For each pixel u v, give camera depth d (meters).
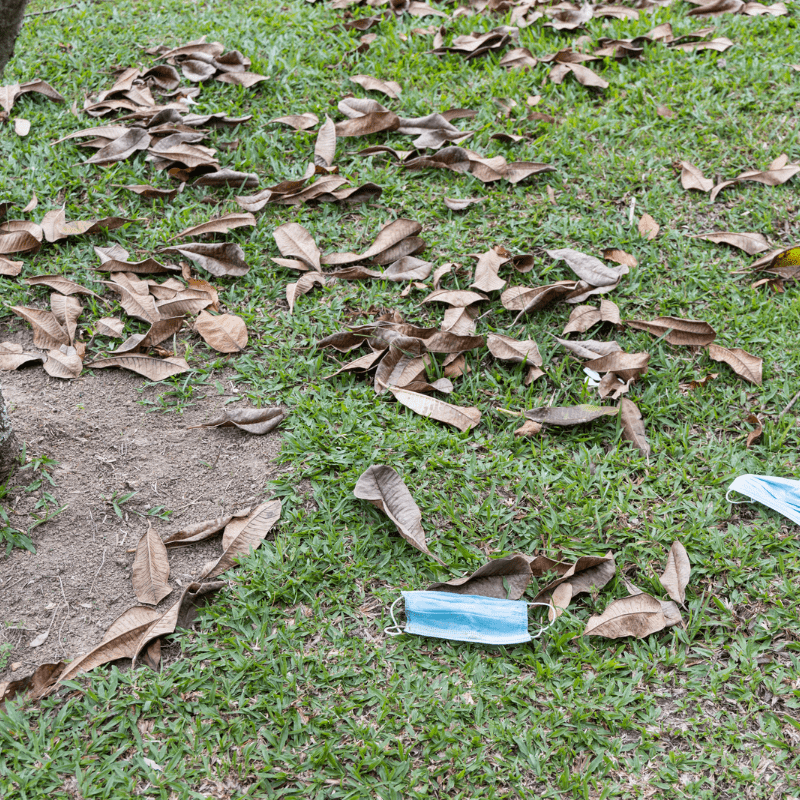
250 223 3.52
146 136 3.98
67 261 3.43
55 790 1.96
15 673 2.18
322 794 1.95
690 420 2.90
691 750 2.04
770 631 2.28
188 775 1.98
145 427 2.83
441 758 2.03
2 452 2.52
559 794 1.96
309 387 2.97
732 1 4.89
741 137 4.05
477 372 3.04
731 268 3.46
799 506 2.54
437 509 2.58
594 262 3.35
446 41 4.77
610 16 4.95
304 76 4.48
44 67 4.54
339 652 2.24
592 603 2.37
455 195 3.76
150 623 2.25
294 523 2.54
